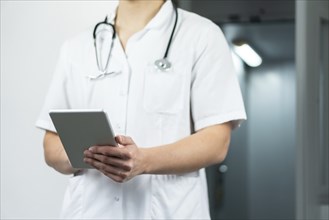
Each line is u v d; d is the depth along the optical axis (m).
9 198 2.46
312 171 2.41
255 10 4.16
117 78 1.40
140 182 1.36
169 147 1.29
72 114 1.17
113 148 1.20
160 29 1.43
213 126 1.37
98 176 1.38
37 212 2.42
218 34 1.43
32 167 2.43
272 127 6.55
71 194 1.41
